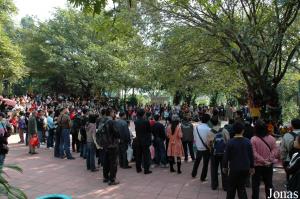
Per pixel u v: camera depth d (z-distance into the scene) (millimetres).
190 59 14031
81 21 38500
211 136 9164
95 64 37219
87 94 42875
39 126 16688
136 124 10844
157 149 11922
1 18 34688
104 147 9328
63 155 13242
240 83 17672
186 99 43906
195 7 12430
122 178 10109
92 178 10047
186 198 8125
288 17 11297
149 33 13523
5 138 9219
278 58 13320
